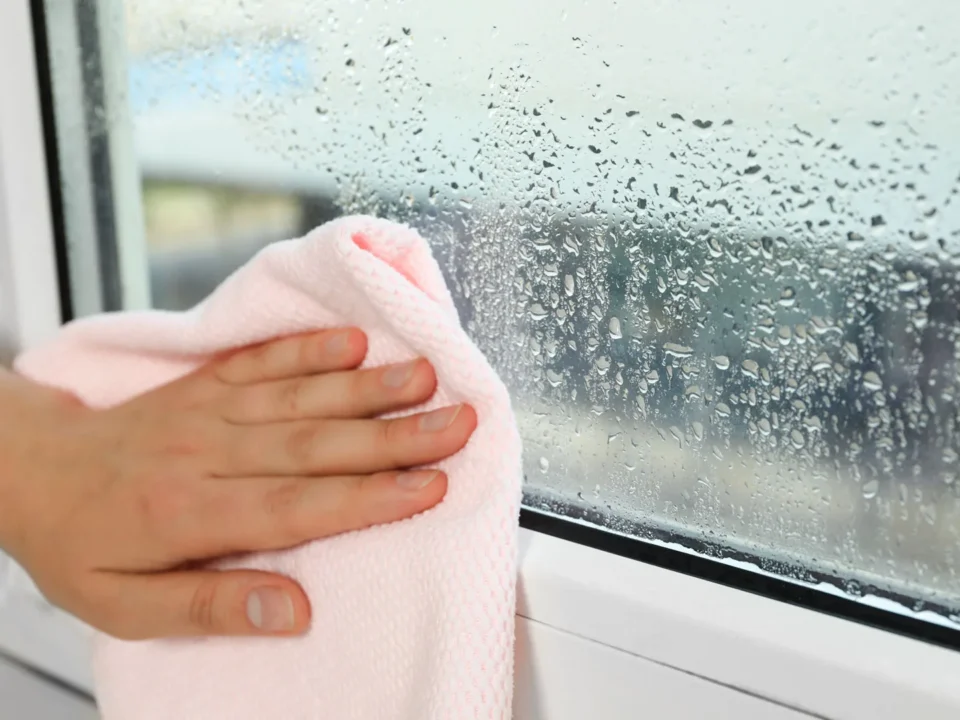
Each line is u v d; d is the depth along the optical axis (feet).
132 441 1.14
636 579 1.01
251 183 1.42
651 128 1.07
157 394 1.19
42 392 1.27
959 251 0.93
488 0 1.14
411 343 0.96
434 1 1.19
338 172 1.34
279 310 1.06
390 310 0.93
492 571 0.90
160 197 1.51
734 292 1.05
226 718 1.09
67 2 1.46
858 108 0.95
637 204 1.10
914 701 0.85
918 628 0.93
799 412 1.04
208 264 1.49
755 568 1.03
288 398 1.05
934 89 0.91
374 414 1.02
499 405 0.94
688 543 1.08
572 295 1.16
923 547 0.98
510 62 1.15
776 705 0.92
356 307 1.01
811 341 1.02
